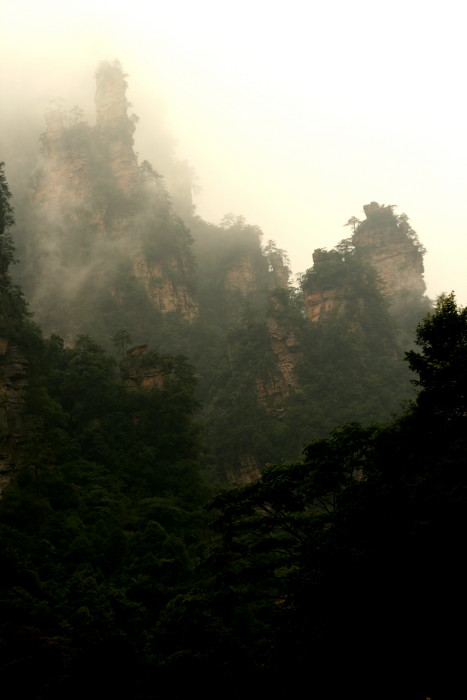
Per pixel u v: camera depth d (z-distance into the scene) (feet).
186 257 514.68
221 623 103.35
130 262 495.41
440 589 68.80
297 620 82.28
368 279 427.33
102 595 131.23
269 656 84.38
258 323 408.67
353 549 77.15
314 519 112.68
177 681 90.74
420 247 545.85
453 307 96.48
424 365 91.20
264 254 597.52
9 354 224.33
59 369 264.93
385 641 70.23
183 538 191.01
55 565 157.28
